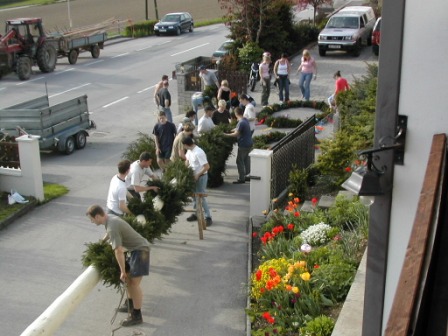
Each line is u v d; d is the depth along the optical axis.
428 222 3.02
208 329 7.52
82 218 11.55
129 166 9.16
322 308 7.02
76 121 16.66
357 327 6.08
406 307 2.58
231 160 14.94
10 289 8.75
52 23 47.38
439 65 4.44
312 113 19.23
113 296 8.38
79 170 14.79
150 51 34.62
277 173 11.28
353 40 26.41
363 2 39.62
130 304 7.72
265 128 17.67
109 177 14.19
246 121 12.84
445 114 4.48
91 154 16.30
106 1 63.16
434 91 4.49
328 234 8.78
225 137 12.95
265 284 7.46
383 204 4.81
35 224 11.28
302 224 9.49
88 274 7.39
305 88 20.19
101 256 7.53
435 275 3.04
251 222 10.62
